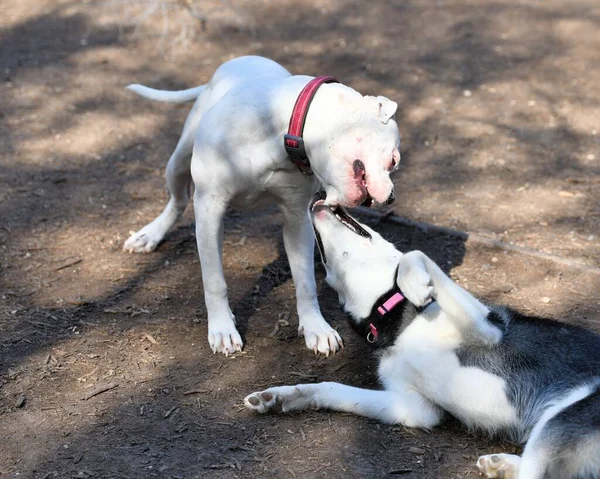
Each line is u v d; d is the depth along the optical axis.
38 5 5.21
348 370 2.54
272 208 3.31
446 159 3.63
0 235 3.10
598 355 2.30
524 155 3.64
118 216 3.24
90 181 3.46
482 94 4.16
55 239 3.09
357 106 2.29
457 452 2.29
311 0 5.36
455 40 4.79
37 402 2.40
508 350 2.34
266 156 2.44
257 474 2.19
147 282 2.89
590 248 3.04
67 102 4.03
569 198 3.34
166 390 2.45
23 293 2.81
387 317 2.41
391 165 2.29
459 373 2.34
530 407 2.29
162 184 3.45
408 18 5.10
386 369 2.41
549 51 4.64
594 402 2.17
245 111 2.42
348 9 5.23
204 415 2.37
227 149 2.45
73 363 2.54
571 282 2.88
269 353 2.59
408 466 2.23
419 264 2.31
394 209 3.28
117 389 2.45
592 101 4.06
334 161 2.30
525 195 3.37
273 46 4.72
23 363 2.53
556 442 2.12
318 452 2.26
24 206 3.27
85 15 5.07
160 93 2.99
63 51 4.61
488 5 5.27
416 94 4.16
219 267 2.58
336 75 4.37
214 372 2.52
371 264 2.43
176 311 2.75
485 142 3.75
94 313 2.74
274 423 2.34
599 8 5.19
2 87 4.16
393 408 2.36
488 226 3.18
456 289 2.33
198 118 2.72
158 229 3.04
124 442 2.28
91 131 3.80
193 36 4.82
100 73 4.36
